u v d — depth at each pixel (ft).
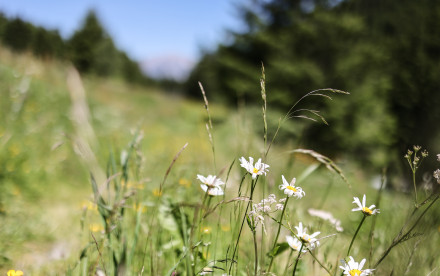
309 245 3.62
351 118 42.19
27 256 6.97
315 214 4.84
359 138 40.22
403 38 49.85
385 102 46.14
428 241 4.76
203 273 3.58
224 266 4.23
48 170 14.01
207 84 94.84
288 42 49.96
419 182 5.06
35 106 20.52
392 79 48.47
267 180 4.75
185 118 51.39
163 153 11.95
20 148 14.40
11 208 9.51
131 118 36.22
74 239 7.66
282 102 43.62
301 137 5.78
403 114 46.19
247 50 56.70
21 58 25.59
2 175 11.65
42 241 7.80
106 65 133.28
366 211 3.44
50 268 6.07
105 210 3.76
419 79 46.50
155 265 4.66
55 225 8.82
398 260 4.52
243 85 50.34
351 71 44.88
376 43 49.83
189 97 144.77
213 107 64.59
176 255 4.65
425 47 48.67
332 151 41.14
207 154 9.44
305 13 53.57
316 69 44.88
